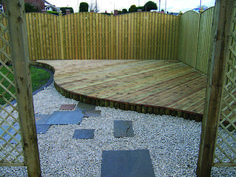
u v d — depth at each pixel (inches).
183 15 329.1
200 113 129.4
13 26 65.9
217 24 67.1
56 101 177.6
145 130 122.6
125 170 87.0
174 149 103.0
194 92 173.8
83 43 371.9
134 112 149.5
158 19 352.8
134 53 371.2
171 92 174.6
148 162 92.3
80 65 315.9
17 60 68.8
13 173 86.0
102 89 185.3
